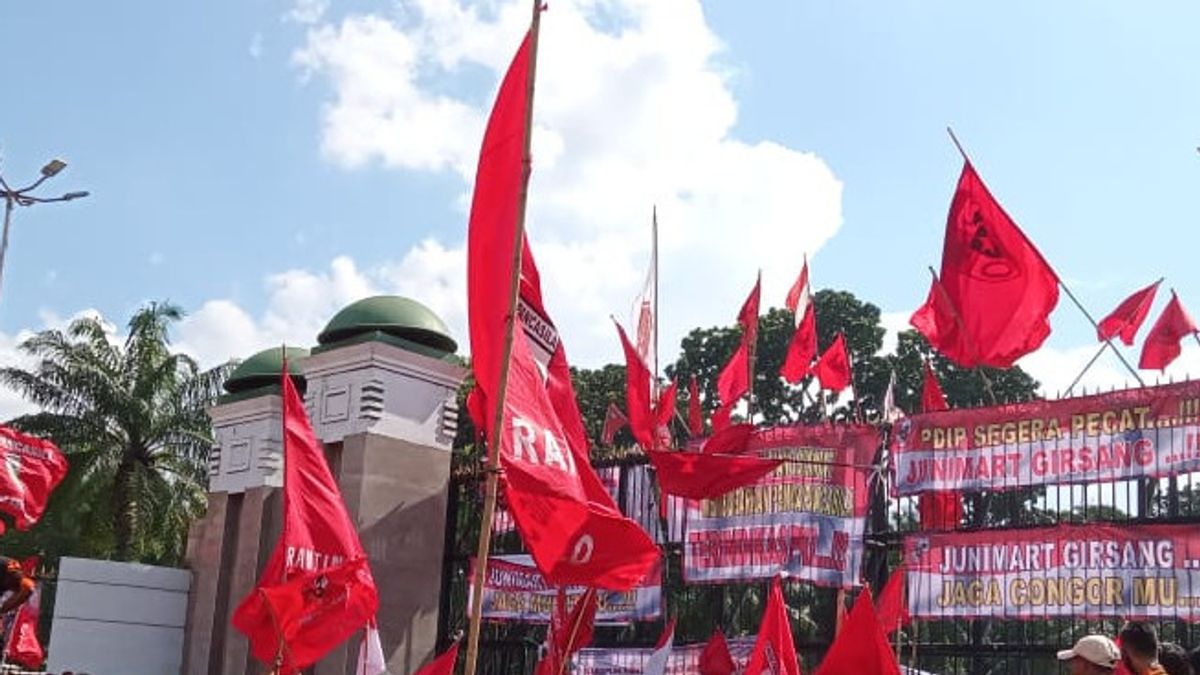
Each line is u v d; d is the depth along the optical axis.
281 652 9.23
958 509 17.22
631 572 7.80
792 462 16.39
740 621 26.14
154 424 32.56
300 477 9.71
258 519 22.14
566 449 7.74
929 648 16.28
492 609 20.30
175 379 33.28
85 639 22.00
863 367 42.56
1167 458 14.90
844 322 43.47
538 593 19.80
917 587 16.36
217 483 23.16
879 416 28.03
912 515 20.39
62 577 22.09
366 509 19.92
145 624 22.52
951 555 16.20
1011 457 16.08
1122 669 6.69
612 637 21.02
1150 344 16.44
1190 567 14.50
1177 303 16.36
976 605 15.88
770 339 42.91
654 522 18.97
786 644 10.55
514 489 7.45
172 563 35.44
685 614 25.69
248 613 9.66
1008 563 15.75
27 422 31.94
